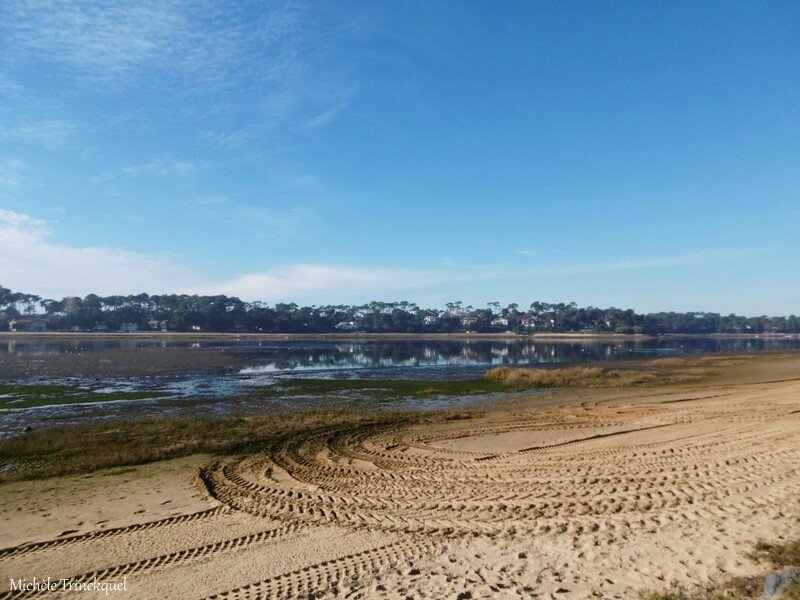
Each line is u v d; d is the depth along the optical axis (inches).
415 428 726.5
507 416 815.1
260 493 438.9
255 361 2140.7
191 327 5880.9
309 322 6648.6
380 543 312.8
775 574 219.6
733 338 6840.6
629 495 366.0
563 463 474.6
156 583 276.1
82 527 369.1
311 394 1135.0
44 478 505.4
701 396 980.6
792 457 428.8
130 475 512.1
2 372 1547.7
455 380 1416.1
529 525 323.9
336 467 521.3
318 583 263.9
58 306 6033.5
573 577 250.2
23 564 306.3
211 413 900.0
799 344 4798.2
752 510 315.3
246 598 254.1
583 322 7175.2
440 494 403.9
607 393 1090.1
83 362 1925.4
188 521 375.2
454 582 253.3
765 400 861.2
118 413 893.8
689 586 231.0
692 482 383.2
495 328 7465.6
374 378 1493.6
